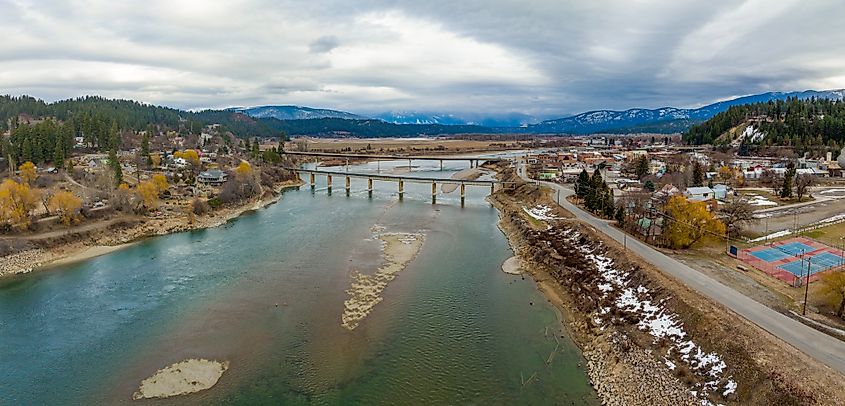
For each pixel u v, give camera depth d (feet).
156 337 176.76
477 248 296.71
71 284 232.94
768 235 267.39
